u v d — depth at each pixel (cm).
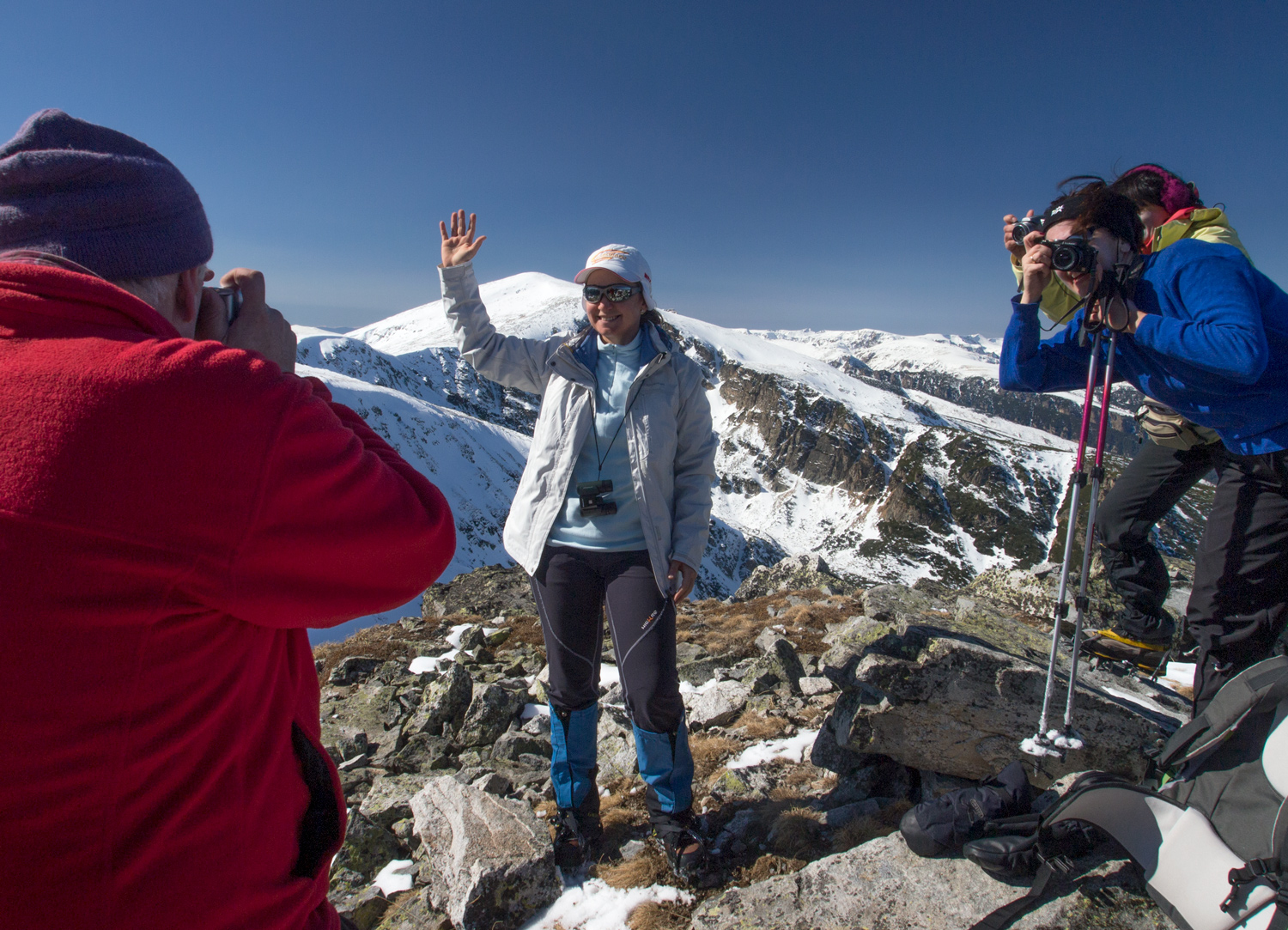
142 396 97
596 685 333
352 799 426
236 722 116
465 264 336
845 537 18862
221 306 136
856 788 359
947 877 270
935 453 19688
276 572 109
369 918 322
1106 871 260
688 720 468
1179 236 309
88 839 98
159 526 97
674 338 332
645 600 310
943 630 377
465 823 334
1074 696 311
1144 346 292
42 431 93
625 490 314
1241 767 241
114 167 110
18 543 91
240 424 103
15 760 93
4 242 110
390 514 123
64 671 93
